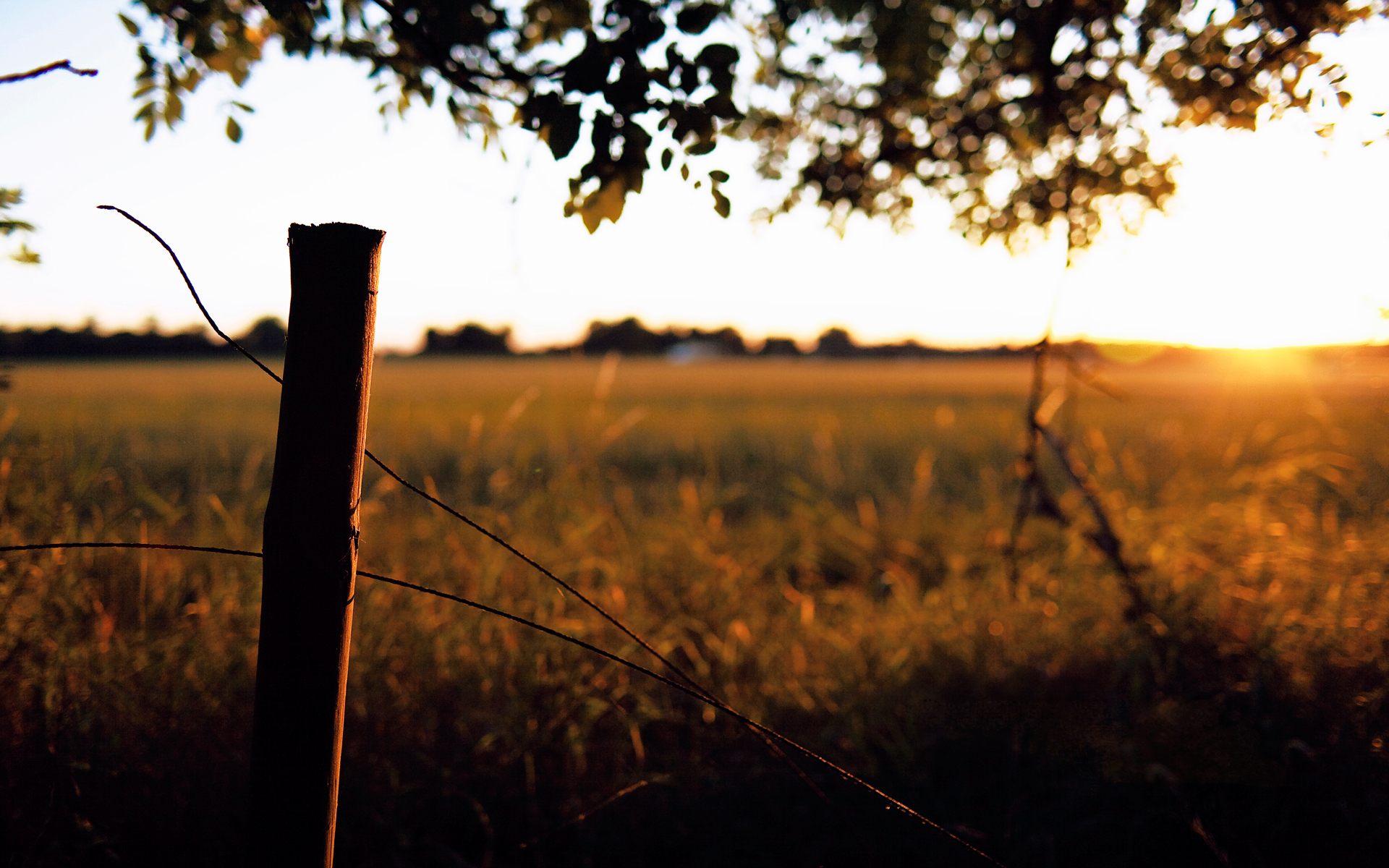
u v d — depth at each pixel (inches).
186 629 100.7
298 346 43.8
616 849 84.4
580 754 90.4
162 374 1182.9
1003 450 354.6
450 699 97.6
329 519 44.7
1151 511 151.6
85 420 167.2
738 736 98.7
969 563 169.3
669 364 1939.0
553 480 159.0
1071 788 88.4
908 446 375.2
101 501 137.7
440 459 301.1
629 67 56.1
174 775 81.0
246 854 47.6
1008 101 100.0
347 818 81.2
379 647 96.4
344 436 44.5
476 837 85.5
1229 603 112.7
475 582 114.8
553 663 99.0
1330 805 81.4
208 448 363.3
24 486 95.3
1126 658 103.5
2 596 82.9
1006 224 110.3
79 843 73.5
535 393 143.2
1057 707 101.8
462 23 64.1
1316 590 111.5
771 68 97.2
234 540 131.2
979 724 99.4
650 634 112.0
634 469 331.6
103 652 89.0
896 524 220.2
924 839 83.6
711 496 221.5
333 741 47.4
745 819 88.6
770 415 541.6
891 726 99.0
